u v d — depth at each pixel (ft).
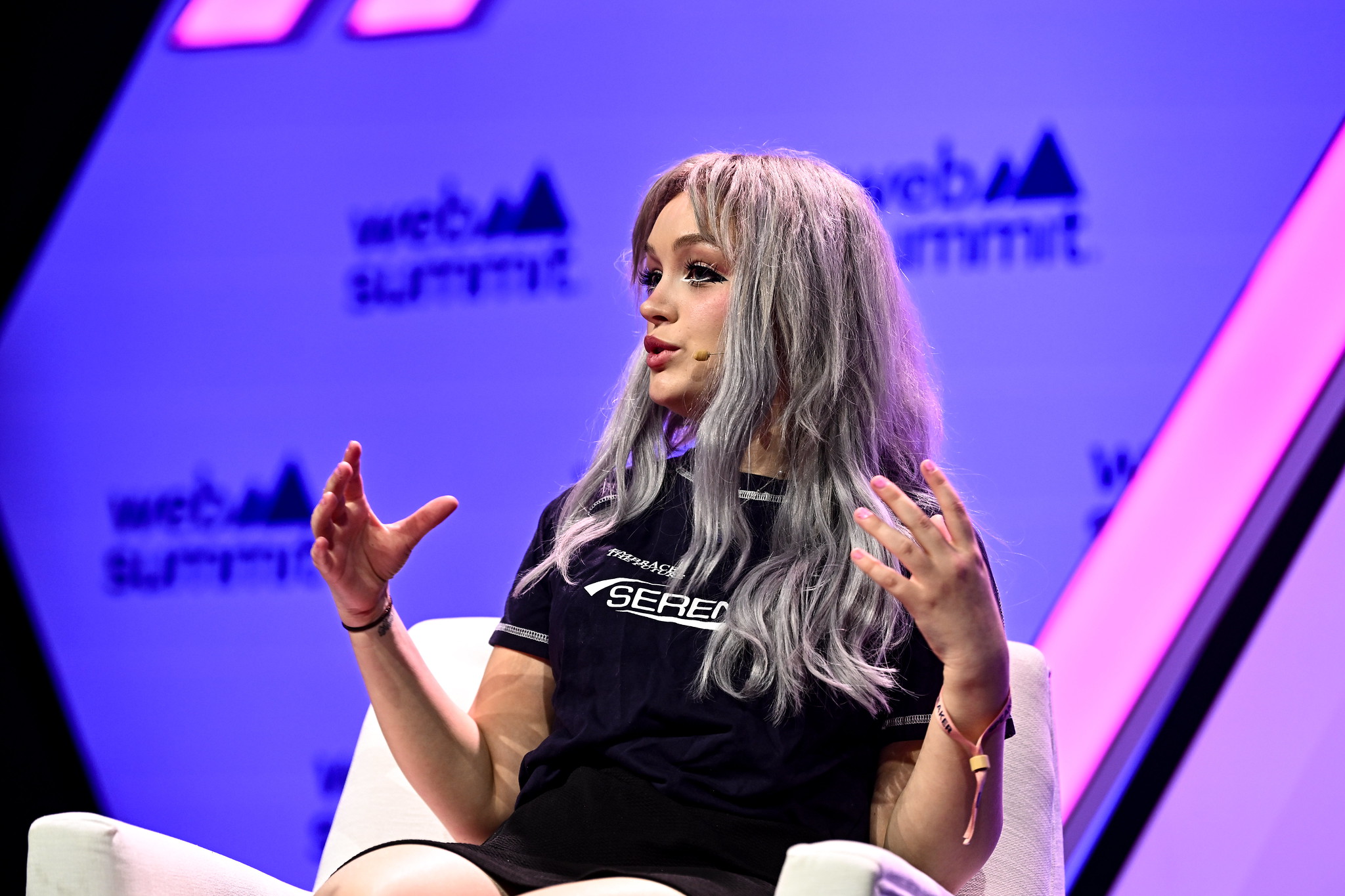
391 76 36.76
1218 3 31.48
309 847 34.78
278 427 36.17
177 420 36.78
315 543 15.69
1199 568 30.07
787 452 17.99
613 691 16.31
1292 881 28.86
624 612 16.88
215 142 37.52
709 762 15.39
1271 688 29.45
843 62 33.63
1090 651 30.35
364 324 36.04
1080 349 31.22
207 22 38.01
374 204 36.37
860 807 15.78
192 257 37.24
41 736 36.29
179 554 36.42
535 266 35.19
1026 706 18.97
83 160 38.11
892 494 14.11
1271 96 31.07
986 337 31.68
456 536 34.53
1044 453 31.07
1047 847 18.34
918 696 16.38
